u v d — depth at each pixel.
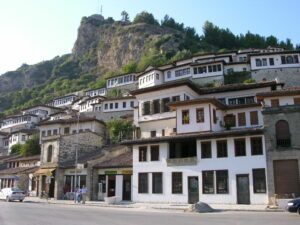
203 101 33.78
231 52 84.38
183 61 86.75
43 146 43.88
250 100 40.19
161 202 31.20
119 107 72.69
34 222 15.90
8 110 156.38
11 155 64.81
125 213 21.38
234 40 151.12
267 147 27.14
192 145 32.47
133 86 97.38
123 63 160.62
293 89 32.47
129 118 56.06
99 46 184.62
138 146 34.03
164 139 31.45
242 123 37.50
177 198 30.48
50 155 42.81
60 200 37.66
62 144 42.03
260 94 31.89
